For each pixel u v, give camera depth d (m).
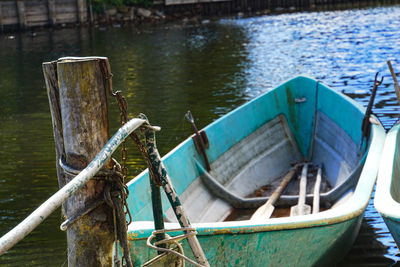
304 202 6.75
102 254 3.47
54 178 8.95
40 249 6.55
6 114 13.84
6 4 33.88
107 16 37.62
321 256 5.31
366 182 5.67
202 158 7.34
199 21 37.09
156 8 40.19
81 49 26.05
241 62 20.11
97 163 3.04
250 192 7.99
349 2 43.62
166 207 6.01
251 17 37.69
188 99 14.59
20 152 10.41
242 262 4.70
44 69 3.37
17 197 8.22
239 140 8.26
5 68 21.38
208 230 4.43
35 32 34.25
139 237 4.27
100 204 3.38
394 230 4.86
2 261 6.26
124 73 19.25
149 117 12.79
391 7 37.59
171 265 3.68
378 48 21.31
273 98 9.18
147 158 3.53
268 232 4.62
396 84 7.89
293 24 31.66
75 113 3.27
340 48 21.89
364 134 7.44
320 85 9.09
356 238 6.62
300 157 9.18
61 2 36.22
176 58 22.03
